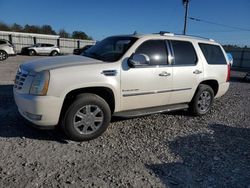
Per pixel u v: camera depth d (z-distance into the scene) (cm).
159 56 541
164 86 547
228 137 523
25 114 447
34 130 494
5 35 3644
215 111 714
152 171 377
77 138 455
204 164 407
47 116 427
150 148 452
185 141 490
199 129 559
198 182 357
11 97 731
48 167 371
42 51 3275
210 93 654
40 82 422
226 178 371
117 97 486
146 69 514
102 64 469
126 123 567
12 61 2086
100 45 571
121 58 490
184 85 584
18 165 370
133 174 365
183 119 621
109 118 480
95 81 454
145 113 534
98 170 370
